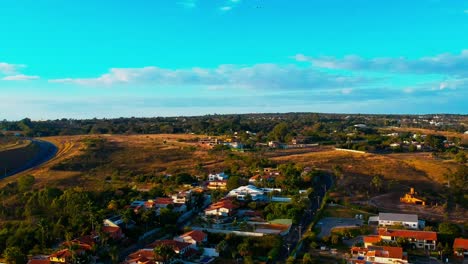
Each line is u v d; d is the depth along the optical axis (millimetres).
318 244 122938
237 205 158250
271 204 153375
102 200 163750
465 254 114188
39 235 124625
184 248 116312
